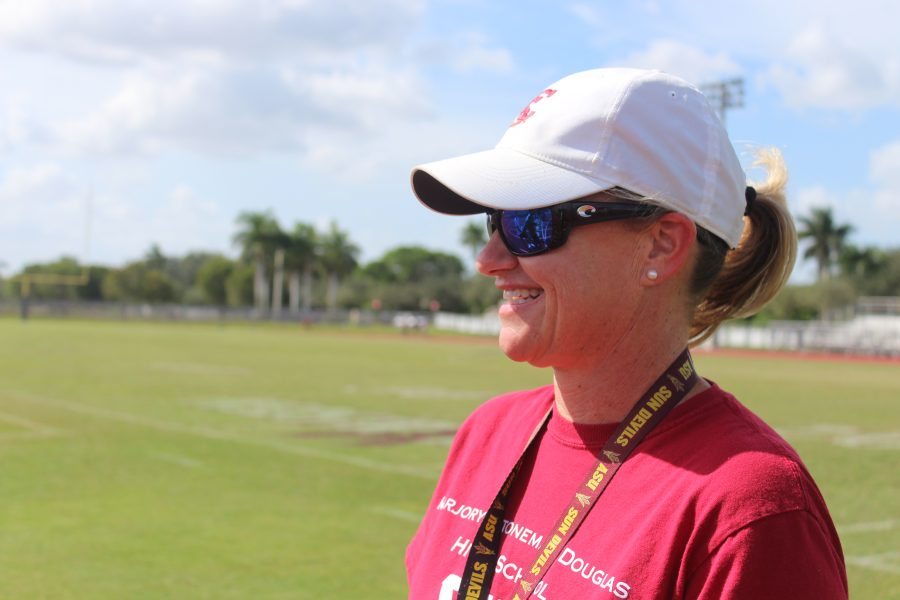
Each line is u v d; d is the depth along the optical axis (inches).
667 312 67.1
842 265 2787.9
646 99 64.7
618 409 67.1
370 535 283.6
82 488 347.3
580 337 66.2
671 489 60.2
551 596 62.1
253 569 245.4
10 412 581.9
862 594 232.7
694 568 57.2
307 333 2518.5
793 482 57.0
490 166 66.9
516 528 69.2
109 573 239.8
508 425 78.8
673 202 63.7
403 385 855.1
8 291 4461.1
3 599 217.8
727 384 953.5
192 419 565.6
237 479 370.9
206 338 1908.2
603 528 62.2
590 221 64.1
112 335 1905.8
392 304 4028.1
